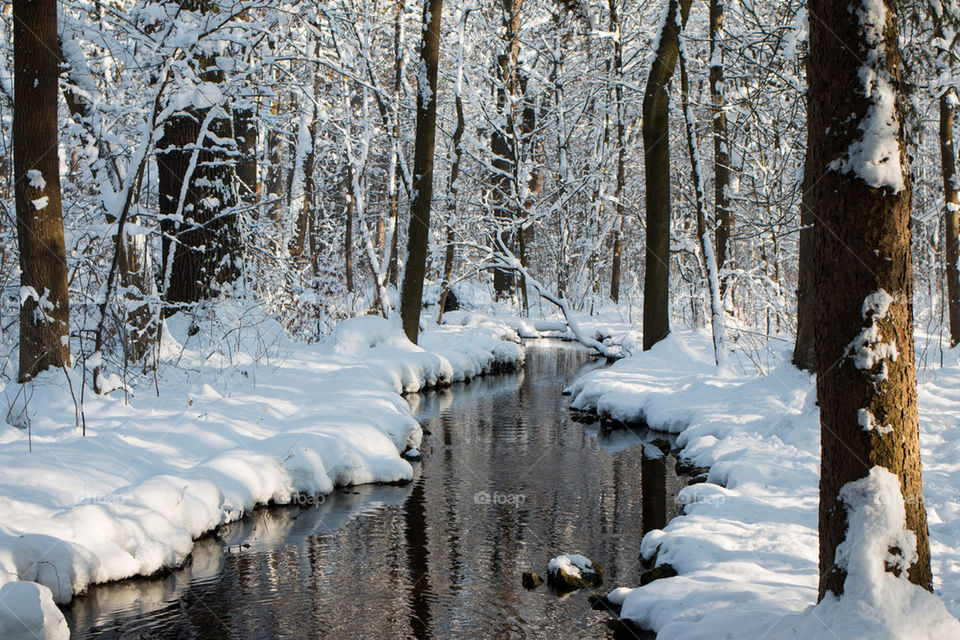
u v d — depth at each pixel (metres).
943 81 11.09
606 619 5.41
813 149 3.93
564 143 25.67
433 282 29.92
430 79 15.35
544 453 10.09
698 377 12.71
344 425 9.17
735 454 8.38
